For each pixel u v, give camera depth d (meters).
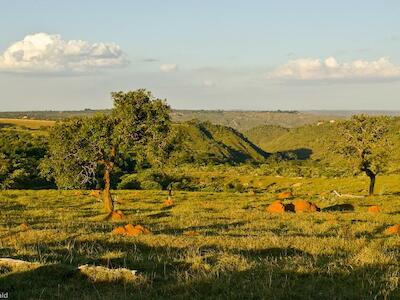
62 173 35.94
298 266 11.55
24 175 99.94
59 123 36.22
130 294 9.82
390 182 88.19
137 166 37.41
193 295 9.70
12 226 24.98
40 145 139.88
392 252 14.82
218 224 28.61
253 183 135.12
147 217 33.84
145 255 14.29
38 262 11.95
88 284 10.75
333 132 61.03
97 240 17.48
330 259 13.08
